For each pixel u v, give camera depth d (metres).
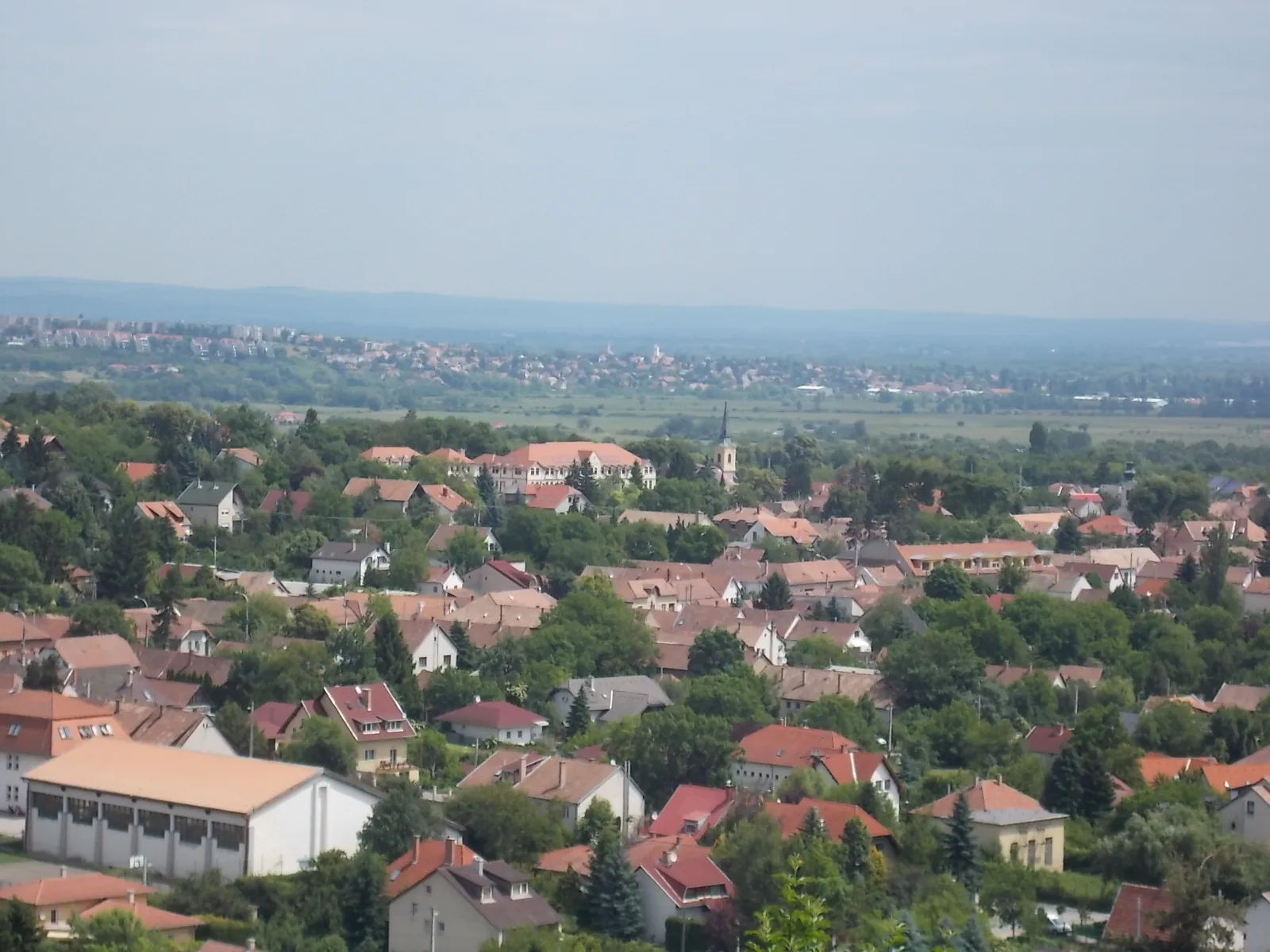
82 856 167.38
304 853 162.50
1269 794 180.38
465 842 165.88
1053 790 189.38
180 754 171.75
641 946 146.88
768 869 152.75
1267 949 148.62
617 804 180.50
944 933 131.50
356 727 196.50
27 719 182.50
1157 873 166.75
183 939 138.38
